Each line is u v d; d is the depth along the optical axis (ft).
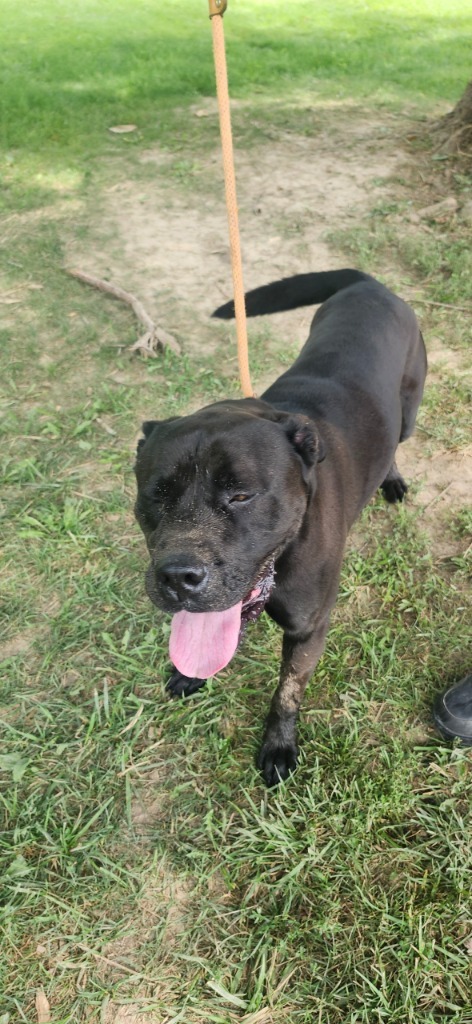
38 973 2.23
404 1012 2.13
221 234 5.99
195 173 6.93
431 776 2.69
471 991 2.17
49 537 3.59
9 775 2.73
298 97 8.91
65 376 4.60
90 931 2.31
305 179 6.77
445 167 6.82
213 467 2.13
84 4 14.34
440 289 5.19
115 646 3.16
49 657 3.10
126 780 2.67
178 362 4.66
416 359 3.52
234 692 2.98
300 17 13.58
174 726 2.87
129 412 4.30
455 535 3.65
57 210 6.34
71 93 8.79
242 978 2.23
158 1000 2.18
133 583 3.41
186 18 13.25
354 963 2.23
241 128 7.91
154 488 2.21
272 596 2.43
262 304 3.73
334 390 2.88
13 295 5.28
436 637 3.17
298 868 2.42
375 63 10.34
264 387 4.49
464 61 10.67
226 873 2.44
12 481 3.90
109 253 5.75
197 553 2.03
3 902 2.39
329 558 2.47
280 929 2.32
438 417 4.28
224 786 2.66
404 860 2.46
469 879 2.39
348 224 6.05
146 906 2.39
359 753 2.75
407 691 2.98
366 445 2.89
